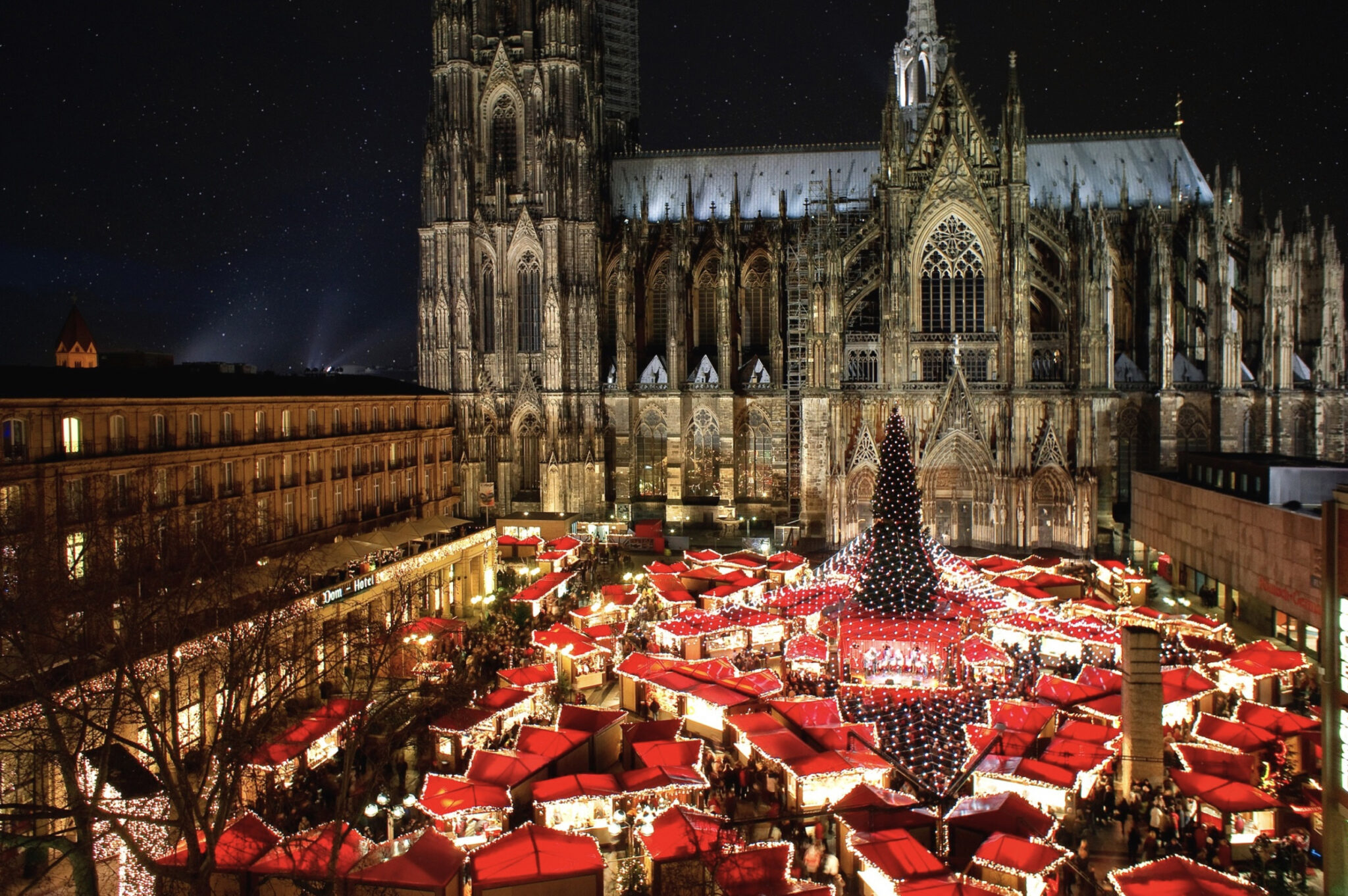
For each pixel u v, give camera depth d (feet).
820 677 191.62
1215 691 160.76
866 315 359.87
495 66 380.58
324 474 245.04
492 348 387.55
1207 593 252.21
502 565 297.33
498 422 384.68
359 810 130.41
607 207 411.54
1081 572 274.77
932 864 103.71
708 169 420.77
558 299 373.40
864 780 133.08
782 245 382.83
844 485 330.75
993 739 145.79
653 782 127.34
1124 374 348.38
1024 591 226.79
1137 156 390.63
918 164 342.64
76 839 110.01
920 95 412.57
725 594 227.81
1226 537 235.61
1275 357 336.49
